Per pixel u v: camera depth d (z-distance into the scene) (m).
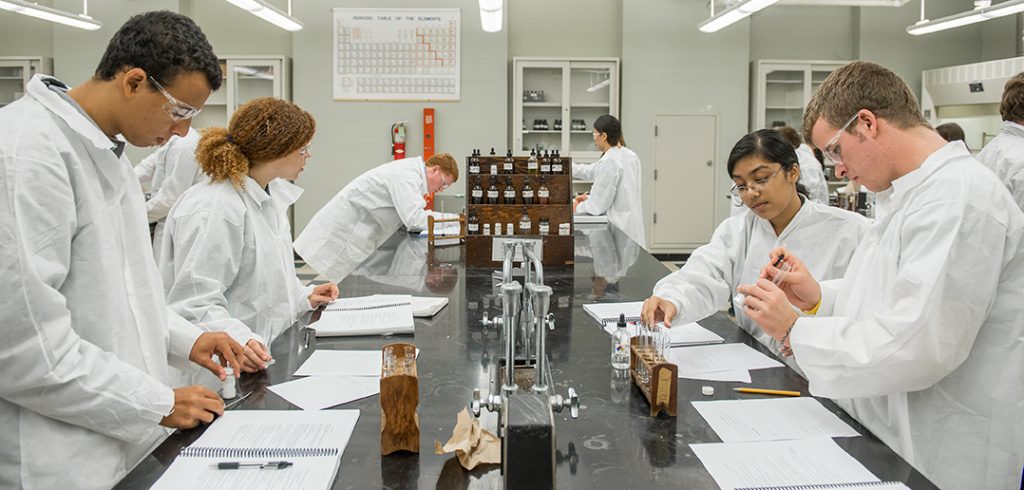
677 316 1.75
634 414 1.28
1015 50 7.43
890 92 1.22
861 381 1.17
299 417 1.24
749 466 1.06
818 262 1.88
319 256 3.76
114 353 1.24
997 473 1.23
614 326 1.91
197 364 1.48
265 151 1.85
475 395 1.08
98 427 1.16
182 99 1.23
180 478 1.00
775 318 1.27
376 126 7.26
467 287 2.51
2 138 1.09
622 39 7.38
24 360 1.06
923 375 1.14
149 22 1.20
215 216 1.78
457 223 3.93
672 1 7.30
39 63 7.29
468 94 7.26
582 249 3.46
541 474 0.88
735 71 7.41
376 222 3.89
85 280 1.21
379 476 1.03
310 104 7.22
